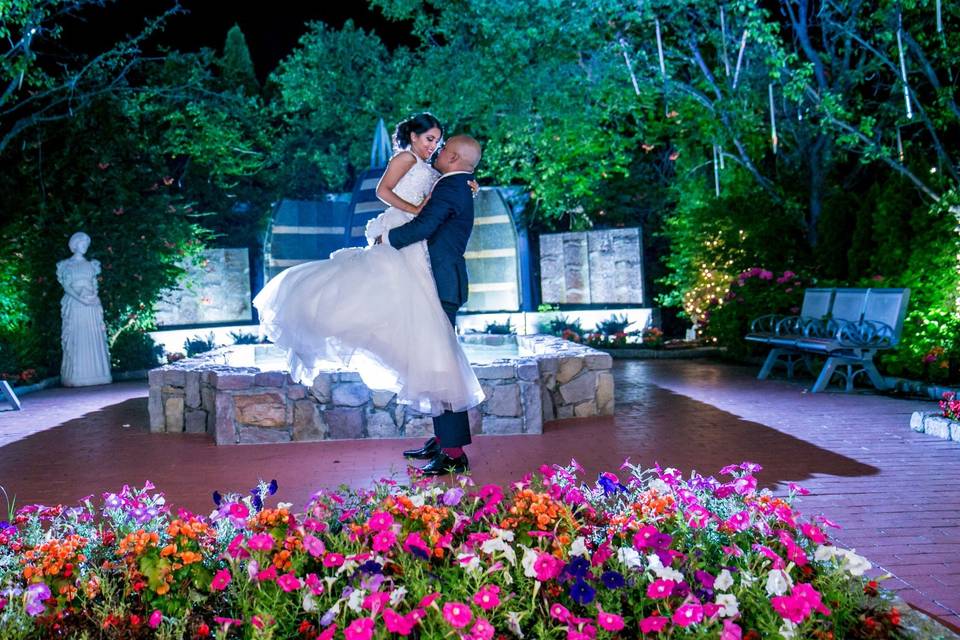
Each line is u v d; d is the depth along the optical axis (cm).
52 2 1334
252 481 551
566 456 602
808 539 316
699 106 1447
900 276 947
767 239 1338
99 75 1468
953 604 329
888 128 1197
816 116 1230
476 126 1755
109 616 282
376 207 1410
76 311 1273
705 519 315
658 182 1772
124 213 1423
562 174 1652
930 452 590
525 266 1689
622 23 1337
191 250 1527
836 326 952
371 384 576
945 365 848
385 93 2128
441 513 322
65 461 647
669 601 276
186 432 759
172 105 1761
